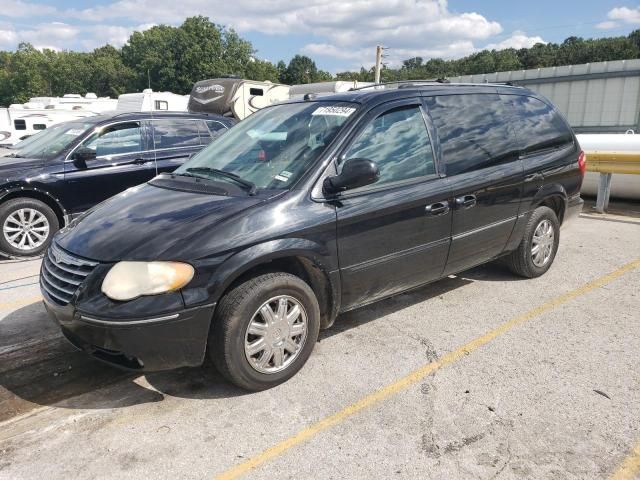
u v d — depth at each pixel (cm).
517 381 334
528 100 501
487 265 559
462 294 481
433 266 404
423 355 369
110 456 270
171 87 7181
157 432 288
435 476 253
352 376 342
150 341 285
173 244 292
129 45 8969
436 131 405
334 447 274
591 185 922
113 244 302
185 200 339
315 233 326
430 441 278
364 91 402
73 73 8869
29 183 631
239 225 305
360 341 391
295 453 270
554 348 378
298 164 347
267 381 323
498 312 441
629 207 891
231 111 1534
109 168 683
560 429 286
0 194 618
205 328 297
